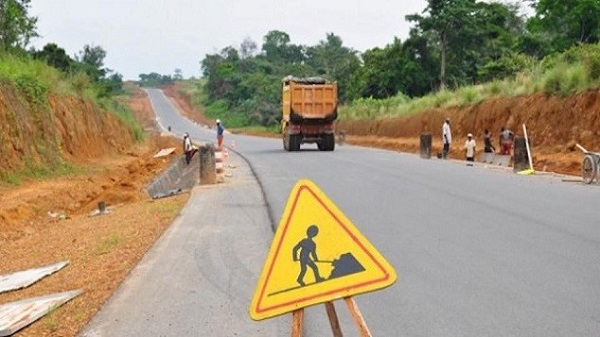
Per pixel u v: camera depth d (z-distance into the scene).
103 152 37.25
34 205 18.16
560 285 7.80
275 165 27.02
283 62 145.50
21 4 40.09
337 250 4.66
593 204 14.27
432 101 45.66
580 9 47.47
